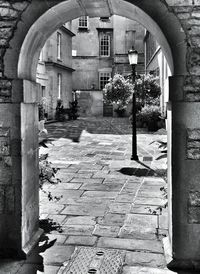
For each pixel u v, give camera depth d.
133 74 9.20
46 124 19.30
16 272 3.45
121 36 28.22
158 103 17.09
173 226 3.63
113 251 3.85
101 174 7.65
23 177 3.87
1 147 3.84
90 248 3.93
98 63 28.80
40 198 5.86
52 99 20.69
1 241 3.84
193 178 3.61
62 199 5.80
